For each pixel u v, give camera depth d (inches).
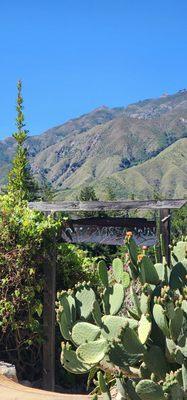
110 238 388.5
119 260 184.1
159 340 163.6
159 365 161.6
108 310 177.0
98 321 171.3
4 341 353.1
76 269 396.5
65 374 371.6
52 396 248.4
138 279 177.9
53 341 352.8
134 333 159.0
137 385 152.6
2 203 372.5
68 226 395.5
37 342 355.6
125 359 158.2
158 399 152.3
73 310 184.5
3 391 254.4
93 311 171.3
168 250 279.3
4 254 341.4
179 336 159.6
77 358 174.9
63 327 180.9
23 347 353.4
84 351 168.9
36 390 265.4
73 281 394.6
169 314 160.6
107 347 163.8
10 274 340.8
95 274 408.2
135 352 158.7
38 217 361.7
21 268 341.1
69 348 179.2
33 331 347.6
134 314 173.8
